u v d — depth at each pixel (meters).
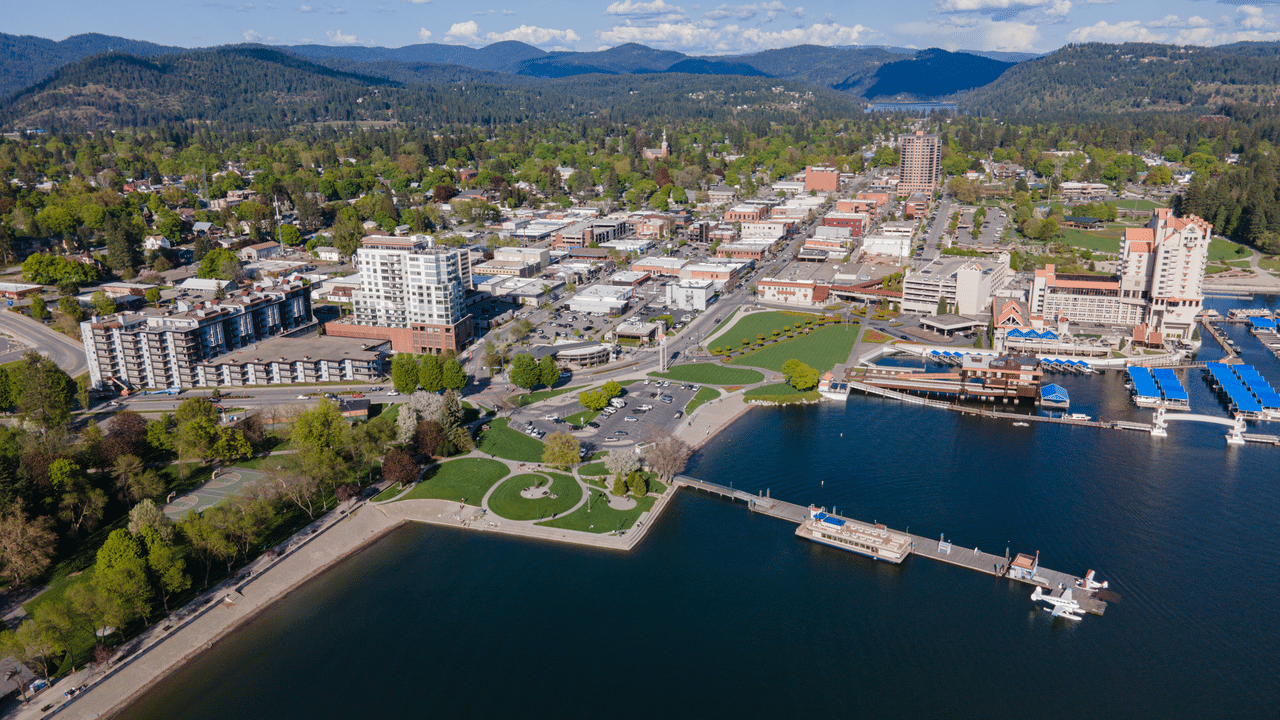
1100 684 194.62
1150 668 199.62
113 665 198.75
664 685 193.88
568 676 196.62
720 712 185.50
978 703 189.12
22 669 194.88
